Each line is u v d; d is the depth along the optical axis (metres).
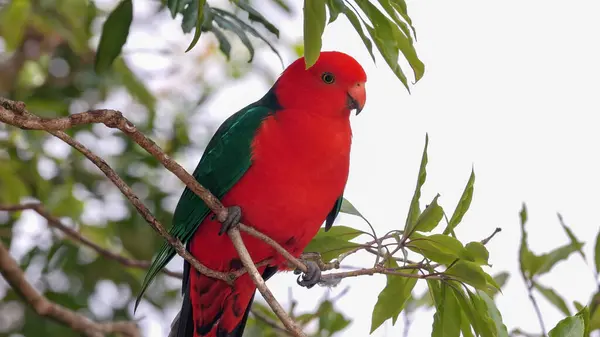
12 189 13.21
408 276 8.08
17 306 13.95
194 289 9.60
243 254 7.97
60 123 6.82
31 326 13.27
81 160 13.53
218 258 9.35
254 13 9.89
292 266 9.33
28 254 13.62
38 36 14.58
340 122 9.35
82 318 12.39
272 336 12.37
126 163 13.51
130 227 13.42
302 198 8.98
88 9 13.53
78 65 14.27
